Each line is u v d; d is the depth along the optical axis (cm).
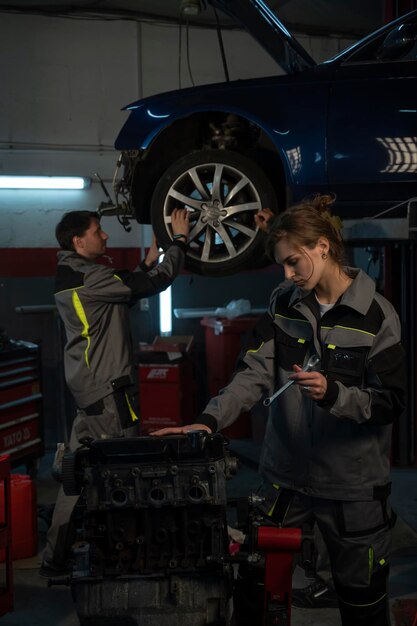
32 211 681
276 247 225
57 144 690
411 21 414
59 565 378
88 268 379
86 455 203
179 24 704
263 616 208
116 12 687
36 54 679
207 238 428
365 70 407
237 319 658
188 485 197
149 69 702
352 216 419
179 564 200
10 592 337
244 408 241
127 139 433
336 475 229
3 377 503
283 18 707
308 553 208
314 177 407
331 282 229
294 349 237
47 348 684
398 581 371
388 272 572
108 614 196
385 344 223
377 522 229
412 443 584
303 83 411
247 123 453
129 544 201
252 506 218
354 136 402
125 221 453
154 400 646
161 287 385
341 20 715
